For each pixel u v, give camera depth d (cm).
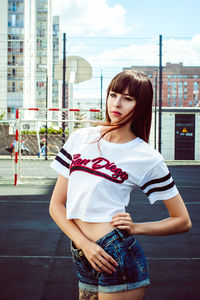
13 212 707
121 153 150
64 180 158
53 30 11088
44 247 479
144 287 144
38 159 1622
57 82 10056
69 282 357
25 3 6041
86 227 146
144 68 6825
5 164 2017
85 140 155
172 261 428
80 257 144
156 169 151
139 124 158
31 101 6769
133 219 659
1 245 486
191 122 2641
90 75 1493
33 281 358
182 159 2647
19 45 6009
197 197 945
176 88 15862
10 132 2927
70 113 1261
